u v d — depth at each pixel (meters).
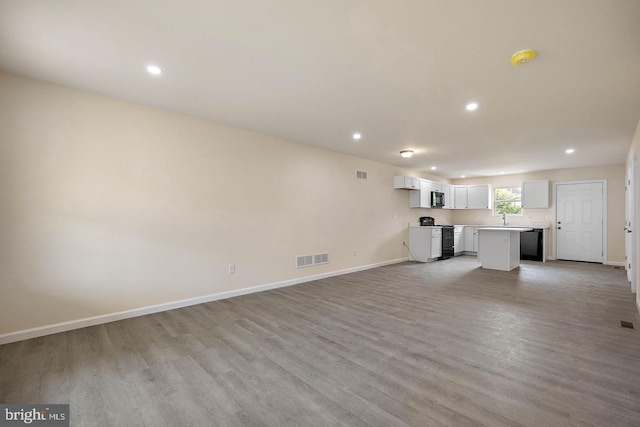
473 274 5.52
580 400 1.71
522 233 7.42
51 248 2.75
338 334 2.72
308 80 2.69
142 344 2.51
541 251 7.10
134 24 1.91
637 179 3.70
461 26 1.91
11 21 1.87
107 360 2.23
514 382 1.91
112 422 1.57
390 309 3.44
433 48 2.17
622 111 3.34
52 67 2.47
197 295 3.69
